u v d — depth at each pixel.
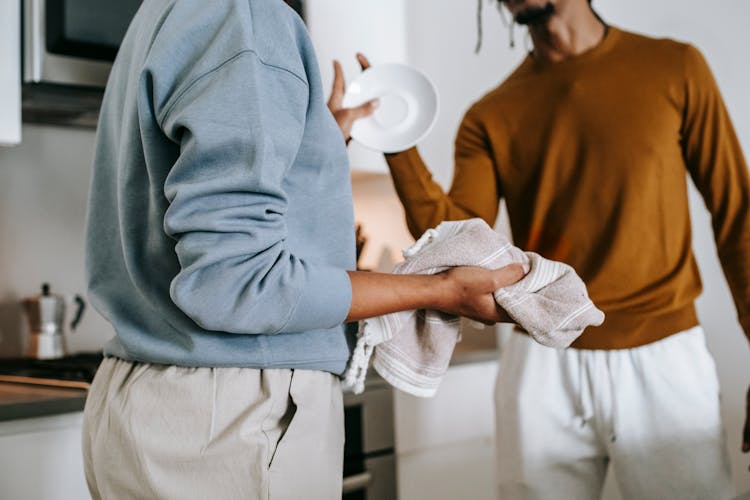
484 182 1.71
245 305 0.63
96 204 0.85
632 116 1.46
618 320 1.40
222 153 0.64
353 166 1.98
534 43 1.64
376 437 1.72
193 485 0.69
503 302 0.80
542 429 1.44
